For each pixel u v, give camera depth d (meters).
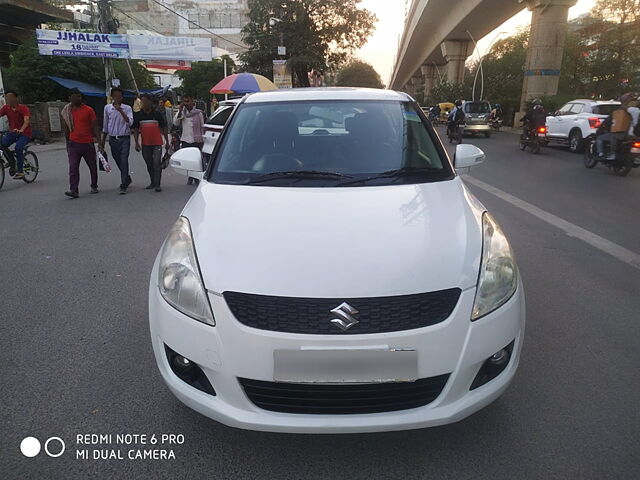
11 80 22.42
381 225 2.57
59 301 4.31
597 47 34.56
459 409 2.25
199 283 2.35
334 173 3.24
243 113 3.81
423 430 2.64
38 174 11.73
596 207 8.05
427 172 3.29
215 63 39.81
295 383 2.18
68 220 7.18
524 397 2.90
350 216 2.65
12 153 10.02
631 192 9.44
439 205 2.81
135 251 5.70
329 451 2.49
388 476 2.33
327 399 2.21
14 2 21.86
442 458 2.43
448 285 2.27
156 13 59.97
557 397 2.90
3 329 3.79
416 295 2.22
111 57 22.16
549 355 3.37
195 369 2.39
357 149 3.45
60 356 3.39
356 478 2.32
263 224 2.59
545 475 2.31
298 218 2.64
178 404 2.87
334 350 2.15
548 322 3.87
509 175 11.63
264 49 36.19
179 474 2.36
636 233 6.45
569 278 4.81
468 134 25.41
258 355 2.19
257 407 2.27
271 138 3.55
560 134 16.97
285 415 2.23
